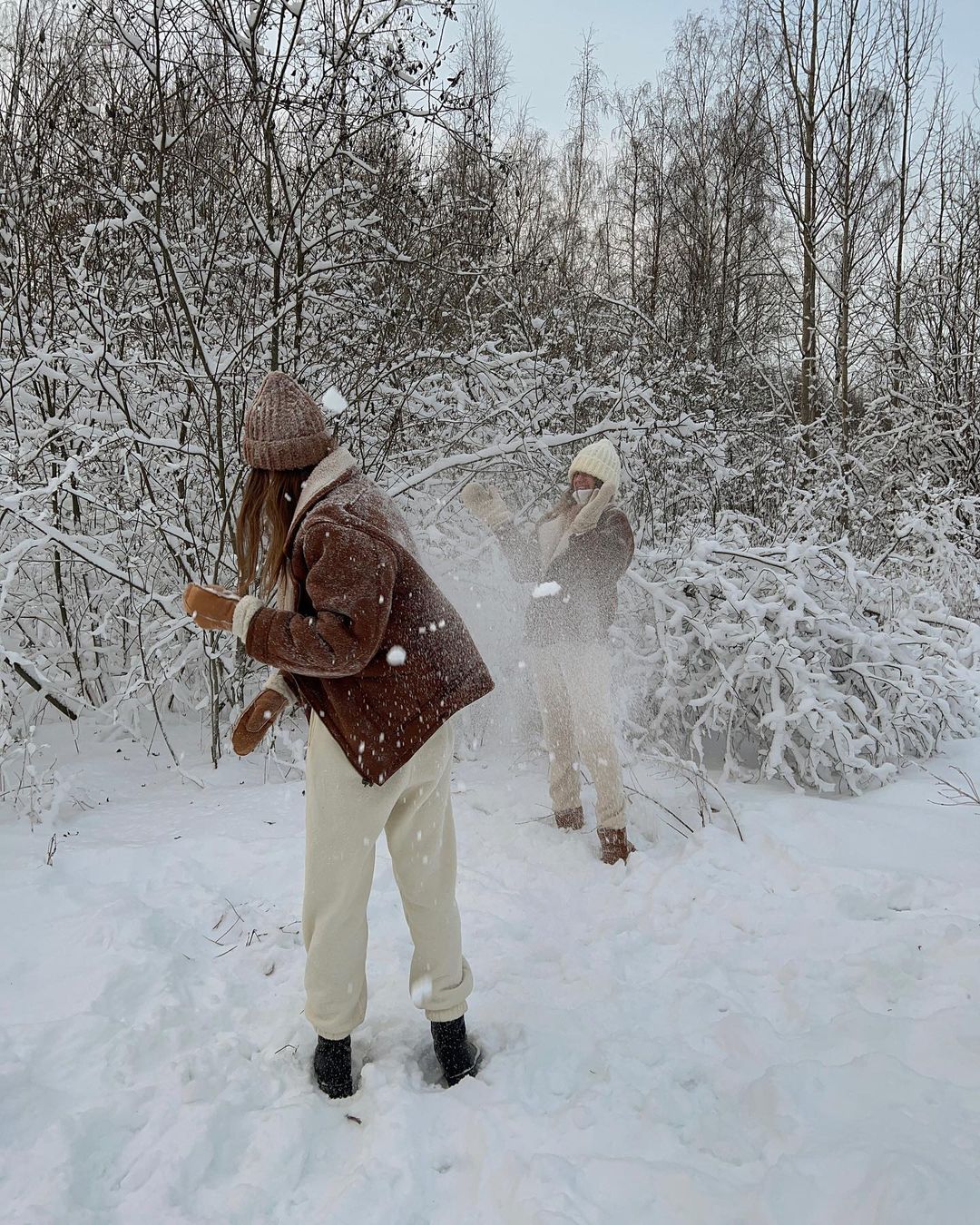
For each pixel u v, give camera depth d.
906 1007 2.38
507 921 3.01
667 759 4.11
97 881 3.24
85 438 4.64
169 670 4.57
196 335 4.40
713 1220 1.64
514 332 6.57
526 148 15.65
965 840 3.48
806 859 3.35
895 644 4.55
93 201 4.96
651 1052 2.22
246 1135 1.99
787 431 9.09
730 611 4.45
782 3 11.34
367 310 5.14
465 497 3.79
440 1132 1.97
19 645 5.04
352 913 2.10
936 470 10.61
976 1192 1.62
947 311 11.34
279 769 4.63
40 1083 2.14
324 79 4.75
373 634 1.94
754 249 14.45
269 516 2.16
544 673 3.64
